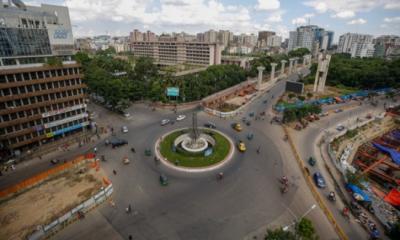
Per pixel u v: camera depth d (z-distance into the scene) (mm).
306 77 148375
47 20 78625
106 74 109062
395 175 61906
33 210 40500
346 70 135250
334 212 41219
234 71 140750
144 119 84688
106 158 58000
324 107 101562
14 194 44562
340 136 75250
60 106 65562
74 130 71312
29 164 55219
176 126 78688
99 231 36406
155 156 59125
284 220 39156
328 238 36000
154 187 47188
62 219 37031
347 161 64188
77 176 50469
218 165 54969
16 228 36750
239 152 61938
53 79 62062
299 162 57344
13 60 64438
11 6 73562
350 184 47875
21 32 65812
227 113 87375
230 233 36406
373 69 132500
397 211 42000
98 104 100250
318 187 47969
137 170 53062
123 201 42969
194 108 97312
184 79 114438
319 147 66438
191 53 187500
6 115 55781
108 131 73812
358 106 104000
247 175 51656
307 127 80000
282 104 97938
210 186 47781
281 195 45250
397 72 124250
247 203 42938
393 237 35625
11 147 57125
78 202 42469
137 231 36500
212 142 67938
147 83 112562
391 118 91750
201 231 36656
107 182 46969
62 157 58469
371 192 47688
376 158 66875
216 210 41062
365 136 78375
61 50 76312
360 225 38594
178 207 41688
